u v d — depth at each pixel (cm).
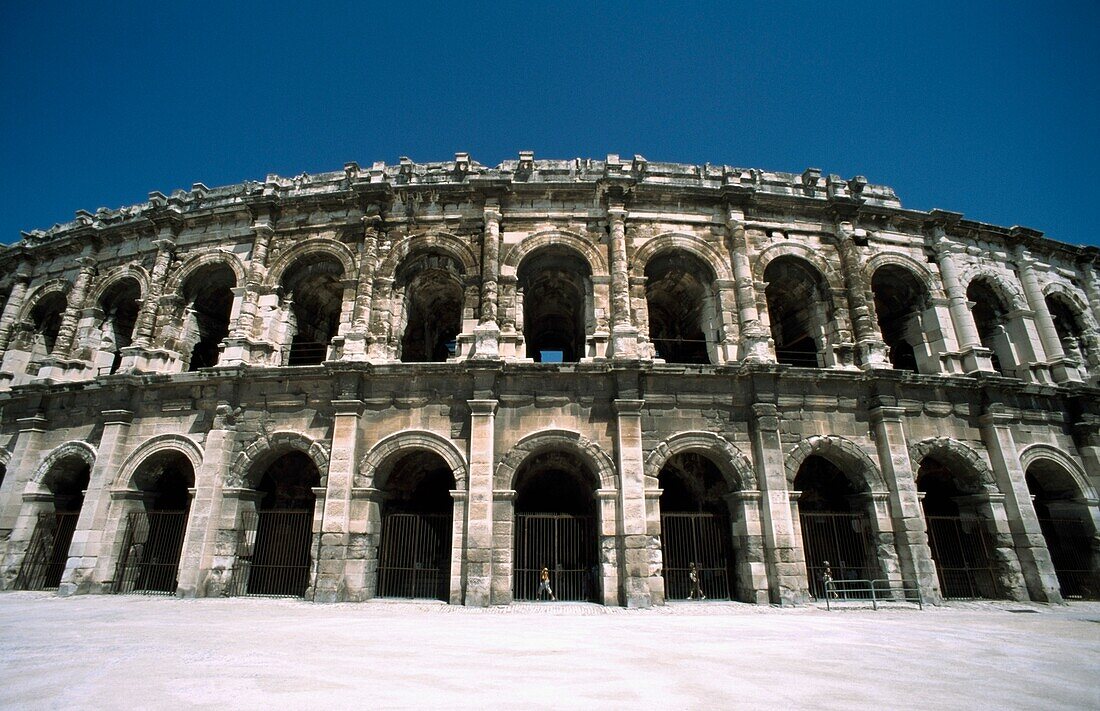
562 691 900
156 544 2591
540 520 2941
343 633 1437
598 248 2700
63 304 3284
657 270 2905
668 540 2720
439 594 2591
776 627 1625
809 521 2789
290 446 2408
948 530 2786
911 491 2350
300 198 2820
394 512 2605
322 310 3244
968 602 2322
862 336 2664
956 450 2527
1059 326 3266
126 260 3058
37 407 2744
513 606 2103
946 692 934
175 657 1114
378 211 2780
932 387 2575
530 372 2392
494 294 2569
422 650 1223
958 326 2831
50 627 1498
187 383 2528
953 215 2973
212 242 2925
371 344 2558
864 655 1231
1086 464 2684
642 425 2359
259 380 2467
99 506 2423
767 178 2977
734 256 2723
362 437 2359
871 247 2920
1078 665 1156
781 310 3134
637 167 2848
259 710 775
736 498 2333
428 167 2944
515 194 2775
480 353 2412
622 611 2002
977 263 3025
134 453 2511
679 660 1151
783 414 2427
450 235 2730
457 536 2214
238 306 2720
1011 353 2981
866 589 2359
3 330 3159
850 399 2486
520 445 2316
